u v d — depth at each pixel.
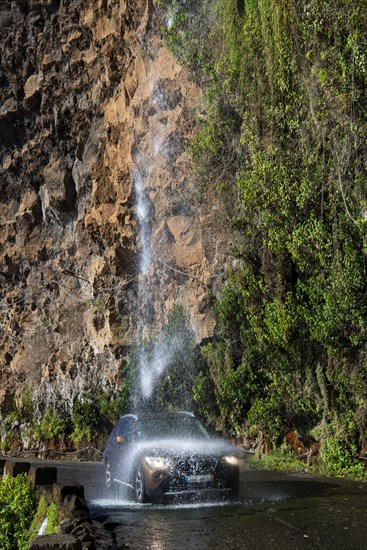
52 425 26.97
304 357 16.17
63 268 29.19
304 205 14.34
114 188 25.11
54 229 30.09
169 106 21.83
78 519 8.30
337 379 14.95
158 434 12.55
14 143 31.36
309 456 16.33
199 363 20.84
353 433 14.95
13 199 31.66
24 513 10.46
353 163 13.12
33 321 30.75
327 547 7.43
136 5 23.70
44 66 28.89
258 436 18.31
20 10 30.09
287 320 15.59
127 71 24.47
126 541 8.25
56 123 28.66
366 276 13.59
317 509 9.91
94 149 27.11
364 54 12.41
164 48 21.69
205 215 19.92
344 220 13.70
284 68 14.45
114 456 13.27
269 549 7.48
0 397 31.11
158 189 22.34
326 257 14.20
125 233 24.08
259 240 16.91
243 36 16.45
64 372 27.72
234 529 8.69
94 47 27.12
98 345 25.95
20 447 28.69
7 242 31.84
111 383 24.95
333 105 12.98
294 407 16.95
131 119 23.48
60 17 28.47
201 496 11.23
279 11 14.15
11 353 31.69
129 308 24.95
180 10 20.27
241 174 16.27
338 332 14.52
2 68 30.80
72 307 28.25
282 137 14.79
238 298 18.69
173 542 8.09
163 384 21.95
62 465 21.16
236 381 18.67
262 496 11.53
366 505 10.15
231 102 17.12
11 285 32.12
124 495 12.66
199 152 18.73
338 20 12.83
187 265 21.44
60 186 28.72
